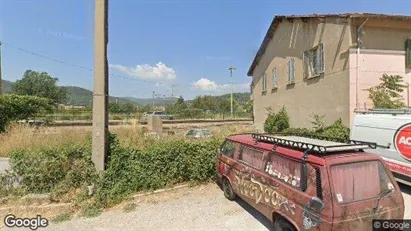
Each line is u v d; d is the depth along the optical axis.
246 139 6.42
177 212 6.23
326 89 12.60
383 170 4.22
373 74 11.31
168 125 29.53
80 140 9.76
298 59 15.12
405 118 7.10
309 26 14.00
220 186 7.77
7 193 6.77
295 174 4.43
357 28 11.23
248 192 5.73
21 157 6.95
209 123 32.56
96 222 5.82
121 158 7.46
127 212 6.29
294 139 5.48
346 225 3.71
